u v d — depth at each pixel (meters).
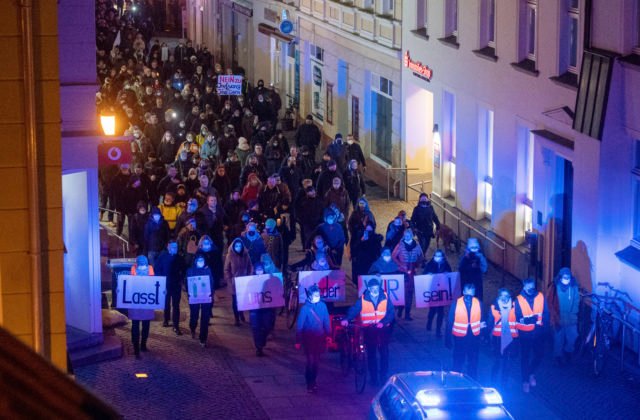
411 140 28.17
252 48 45.22
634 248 17.16
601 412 14.62
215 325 18.67
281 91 41.41
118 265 19.45
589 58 17.30
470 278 17.33
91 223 16.20
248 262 18.14
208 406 14.75
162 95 34.66
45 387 1.86
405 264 18.55
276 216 21.70
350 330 15.52
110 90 37.28
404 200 28.23
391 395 11.70
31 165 8.38
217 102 35.12
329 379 15.81
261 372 16.19
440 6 25.25
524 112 20.67
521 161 21.20
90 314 16.42
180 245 19.53
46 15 8.26
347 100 33.38
